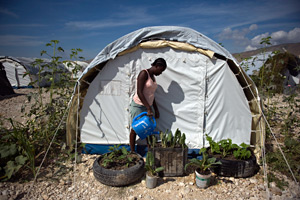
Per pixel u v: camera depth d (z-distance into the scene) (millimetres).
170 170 3250
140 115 3348
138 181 3186
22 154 3443
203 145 3816
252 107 3846
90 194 2889
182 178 3258
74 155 3643
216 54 3650
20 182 3115
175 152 3193
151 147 3197
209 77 3662
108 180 2938
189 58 3666
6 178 3098
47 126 4238
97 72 3822
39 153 3770
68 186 3076
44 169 3479
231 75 3619
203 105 3736
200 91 3717
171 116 3895
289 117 5047
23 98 9227
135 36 3602
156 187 3031
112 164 3146
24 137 3537
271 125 5348
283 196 2809
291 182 3098
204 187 2977
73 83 5004
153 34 3592
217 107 3754
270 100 8141
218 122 3803
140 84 3189
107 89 3842
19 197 2803
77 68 4562
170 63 3709
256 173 3371
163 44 3596
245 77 3580
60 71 4730
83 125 3986
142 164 3135
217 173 3299
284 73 9828
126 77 3779
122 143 3973
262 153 3484
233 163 3148
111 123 3951
